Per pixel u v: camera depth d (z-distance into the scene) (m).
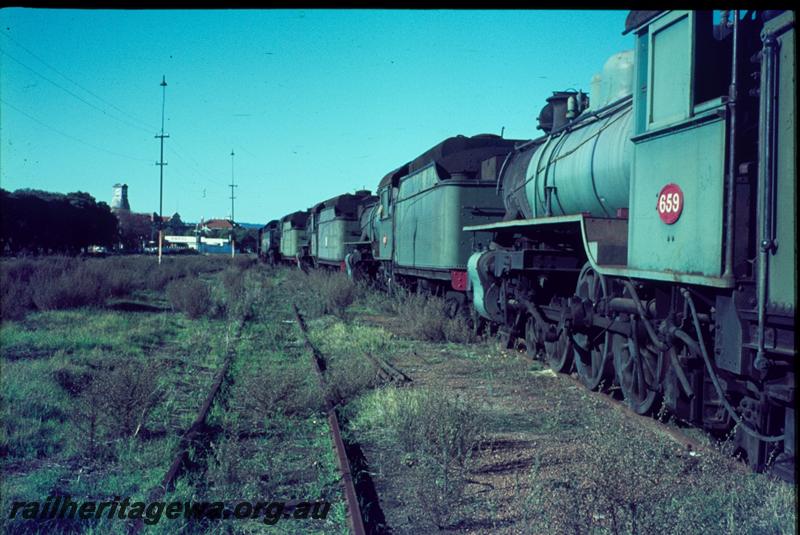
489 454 6.11
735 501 4.66
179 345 12.76
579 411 7.61
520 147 13.12
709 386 6.00
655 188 6.29
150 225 121.81
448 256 15.03
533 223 9.73
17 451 6.05
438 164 15.89
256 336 14.07
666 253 6.07
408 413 6.79
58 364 9.46
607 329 7.90
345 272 30.19
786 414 4.80
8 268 24.50
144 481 5.43
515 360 11.03
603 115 8.99
